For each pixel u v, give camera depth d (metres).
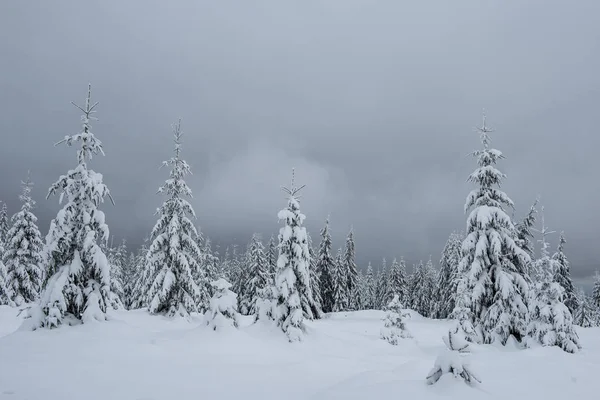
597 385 9.77
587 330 31.97
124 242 55.72
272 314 19.62
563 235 39.72
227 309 17.53
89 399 7.65
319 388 9.41
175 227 25.30
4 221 38.09
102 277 17.19
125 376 9.69
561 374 10.82
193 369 11.06
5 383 8.34
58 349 12.74
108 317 17.34
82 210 17.45
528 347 18.83
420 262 72.69
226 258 65.19
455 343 8.57
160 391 8.51
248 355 14.63
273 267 47.59
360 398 7.37
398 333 23.56
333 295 54.72
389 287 68.75
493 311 20.19
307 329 20.20
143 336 16.12
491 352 17.03
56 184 17.50
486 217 20.61
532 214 26.55
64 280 16.44
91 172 18.00
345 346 19.36
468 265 21.75
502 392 8.71
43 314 15.92
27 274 31.14
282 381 10.08
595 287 50.50
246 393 8.73
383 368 13.13
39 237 32.34
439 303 57.44
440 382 7.61
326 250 54.47
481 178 22.14
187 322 23.48
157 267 25.80
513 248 20.67
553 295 19.34
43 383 8.52
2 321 21.69
